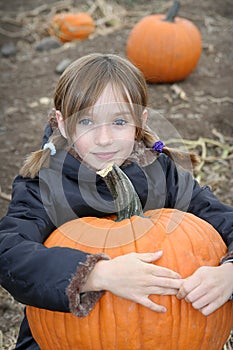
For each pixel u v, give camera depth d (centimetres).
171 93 616
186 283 220
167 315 224
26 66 709
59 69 684
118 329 224
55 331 236
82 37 785
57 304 216
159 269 218
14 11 887
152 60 618
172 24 623
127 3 890
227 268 229
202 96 614
